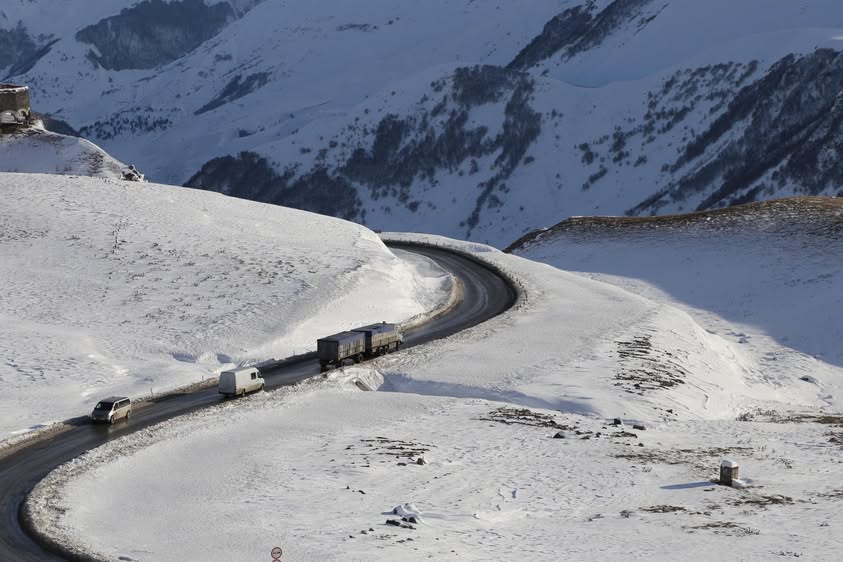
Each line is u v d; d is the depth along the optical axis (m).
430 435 47.91
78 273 78.94
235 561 30.81
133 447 45.06
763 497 38.97
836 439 49.06
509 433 48.34
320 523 35.03
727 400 61.00
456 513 36.91
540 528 35.38
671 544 32.97
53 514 36.28
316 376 59.09
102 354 63.34
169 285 77.44
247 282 78.44
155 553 31.73
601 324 74.94
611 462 43.78
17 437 47.19
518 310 80.25
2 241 84.56
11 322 68.50
